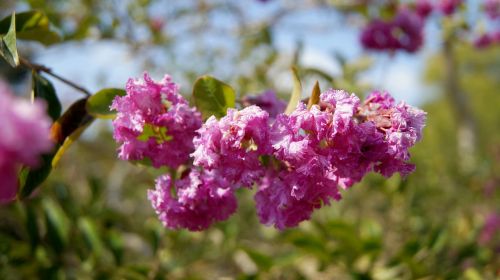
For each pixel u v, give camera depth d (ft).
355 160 4.84
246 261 15.51
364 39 13.88
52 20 12.08
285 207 5.41
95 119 6.21
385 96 5.20
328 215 16.80
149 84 5.47
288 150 4.76
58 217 9.61
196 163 5.01
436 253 11.15
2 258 9.62
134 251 14.57
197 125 5.57
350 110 4.71
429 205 21.06
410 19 13.73
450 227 17.92
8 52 5.74
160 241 10.49
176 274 11.67
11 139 2.35
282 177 5.24
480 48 18.43
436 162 25.43
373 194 19.07
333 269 12.45
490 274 12.81
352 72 13.58
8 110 2.37
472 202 23.76
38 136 2.42
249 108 4.98
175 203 5.64
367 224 11.23
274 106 6.39
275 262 10.61
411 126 4.92
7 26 6.25
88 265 9.84
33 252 9.46
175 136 5.54
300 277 12.45
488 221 16.79
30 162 2.46
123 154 5.57
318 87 5.04
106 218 12.51
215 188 5.41
